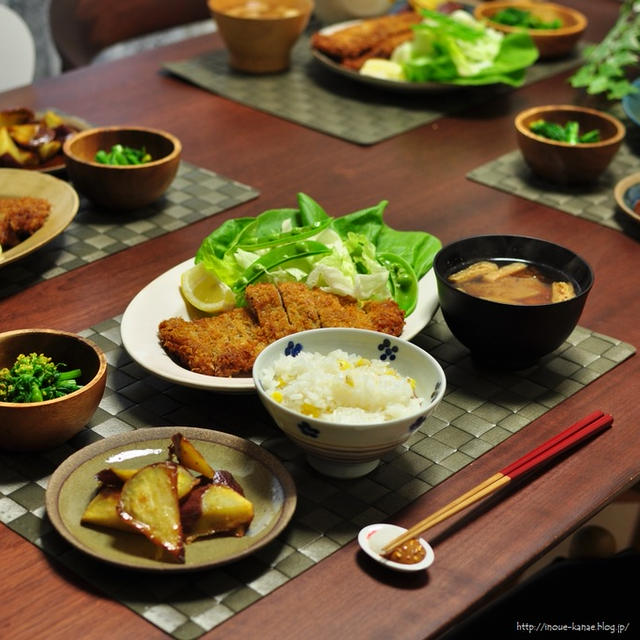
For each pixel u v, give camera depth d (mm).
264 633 888
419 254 1201
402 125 1562
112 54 2639
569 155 1389
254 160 1468
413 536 935
